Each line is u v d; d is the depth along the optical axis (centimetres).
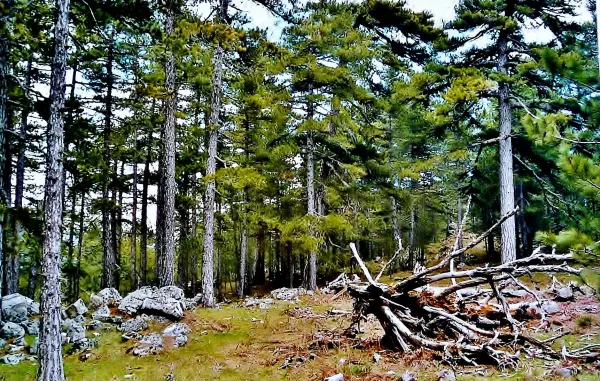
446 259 991
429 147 3045
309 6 1917
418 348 879
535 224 2711
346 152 2262
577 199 1811
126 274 3359
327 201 2327
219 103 1659
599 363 720
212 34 1409
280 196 2453
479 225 3381
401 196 2427
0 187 921
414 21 1928
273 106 1827
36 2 927
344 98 2009
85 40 1038
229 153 2466
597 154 621
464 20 1775
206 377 830
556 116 698
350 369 811
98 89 1989
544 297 1316
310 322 1291
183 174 2452
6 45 912
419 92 1938
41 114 886
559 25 1697
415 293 1056
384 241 3284
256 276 3525
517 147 1950
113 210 2131
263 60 1745
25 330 1062
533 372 710
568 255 902
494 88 1823
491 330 987
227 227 2777
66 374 848
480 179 2344
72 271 1650
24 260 1950
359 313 1039
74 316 1194
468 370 755
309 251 2116
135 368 890
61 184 789
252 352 999
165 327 1187
